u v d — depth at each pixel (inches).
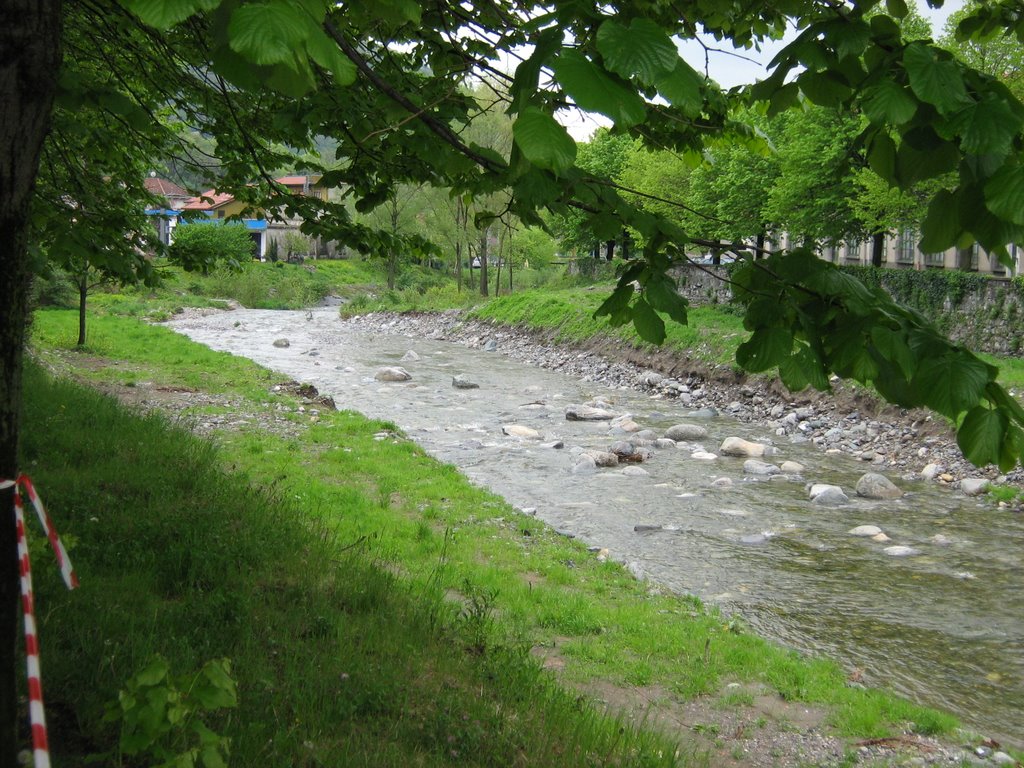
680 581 444.5
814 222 1193.4
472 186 161.5
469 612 296.5
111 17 248.8
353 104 194.4
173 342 1256.2
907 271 1093.1
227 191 354.6
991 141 81.5
